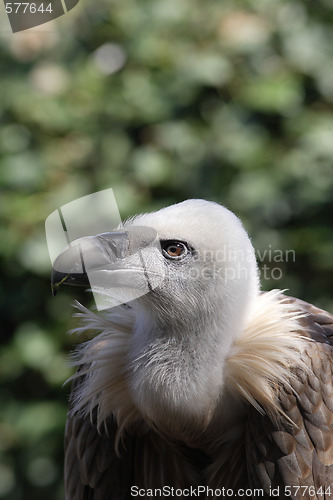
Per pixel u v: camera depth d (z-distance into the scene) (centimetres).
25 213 1096
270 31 1169
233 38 1154
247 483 680
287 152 1129
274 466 650
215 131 1136
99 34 1167
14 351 1100
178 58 1159
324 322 714
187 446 692
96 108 1155
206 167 1123
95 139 1147
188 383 649
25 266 1089
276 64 1169
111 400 676
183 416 656
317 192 1105
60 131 1147
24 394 1117
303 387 657
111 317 693
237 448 683
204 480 707
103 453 716
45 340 1098
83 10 1149
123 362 674
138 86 1155
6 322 1130
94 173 1138
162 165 1123
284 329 667
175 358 653
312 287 1080
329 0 1202
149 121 1148
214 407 661
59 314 1106
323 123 1138
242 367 650
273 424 653
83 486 739
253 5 1178
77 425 731
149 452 714
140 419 694
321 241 1081
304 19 1185
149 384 651
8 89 1136
